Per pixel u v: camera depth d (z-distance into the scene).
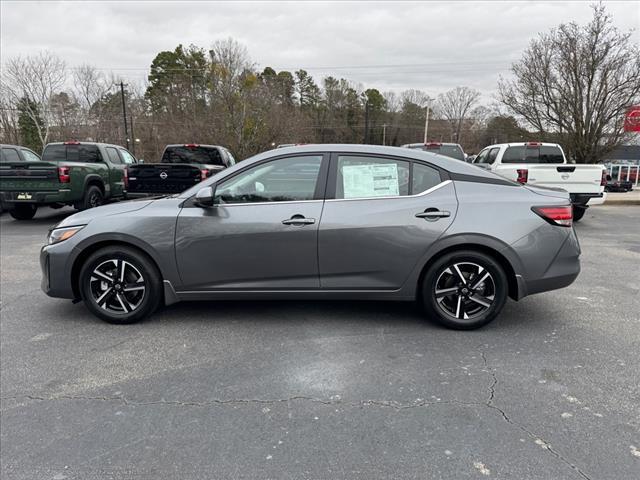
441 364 3.36
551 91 19.20
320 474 2.23
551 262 3.89
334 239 3.87
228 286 4.00
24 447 2.45
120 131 49.97
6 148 11.73
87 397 2.94
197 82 43.97
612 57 17.84
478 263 3.89
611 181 29.64
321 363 3.39
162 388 3.05
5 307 4.63
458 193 3.92
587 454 2.36
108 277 4.09
